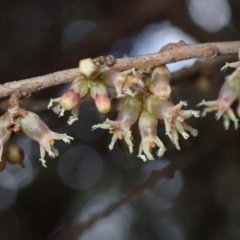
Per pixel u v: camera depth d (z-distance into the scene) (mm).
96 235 383
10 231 371
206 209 400
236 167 396
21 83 267
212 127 369
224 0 384
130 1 381
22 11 375
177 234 395
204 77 323
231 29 380
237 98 290
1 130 268
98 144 385
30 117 271
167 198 403
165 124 272
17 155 286
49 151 271
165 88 272
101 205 383
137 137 284
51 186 381
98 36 370
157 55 272
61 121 366
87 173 388
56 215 379
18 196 377
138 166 388
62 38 379
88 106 345
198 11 382
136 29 381
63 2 383
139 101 273
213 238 390
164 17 382
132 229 391
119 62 270
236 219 391
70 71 268
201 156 350
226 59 322
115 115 297
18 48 370
